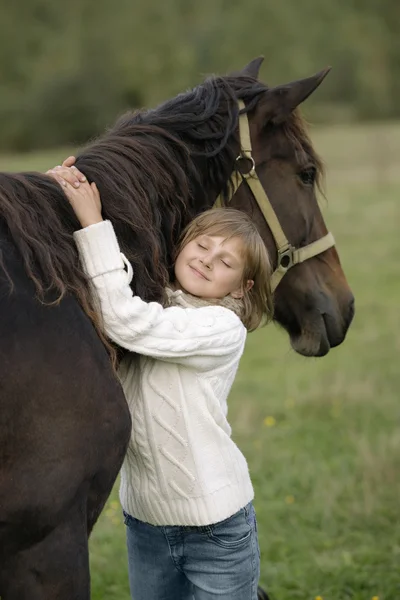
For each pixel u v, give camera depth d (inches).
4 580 90.4
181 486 103.1
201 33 1688.0
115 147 109.3
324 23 1798.7
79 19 1766.7
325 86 1702.8
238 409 289.4
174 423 103.0
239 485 106.1
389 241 589.3
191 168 114.7
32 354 90.0
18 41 1754.4
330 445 256.5
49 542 89.6
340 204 735.1
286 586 176.6
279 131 124.9
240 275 109.2
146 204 107.7
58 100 1453.0
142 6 1726.1
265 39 1685.5
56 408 90.2
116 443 94.3
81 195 101.4
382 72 1766.7
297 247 128.6
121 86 1553.9
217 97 119.7
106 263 98.0
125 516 115.0
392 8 1909.4
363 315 420.2
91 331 95.4
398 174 863.1
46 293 93.2
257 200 123.0
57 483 89.4
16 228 94.0
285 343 395.9
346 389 306.3
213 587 107.6
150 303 101.0
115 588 176.4
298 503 217.5
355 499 213.6
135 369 106.5
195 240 108.7
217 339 103.3
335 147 1059.3
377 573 178.5
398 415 281.7
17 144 1450.5
